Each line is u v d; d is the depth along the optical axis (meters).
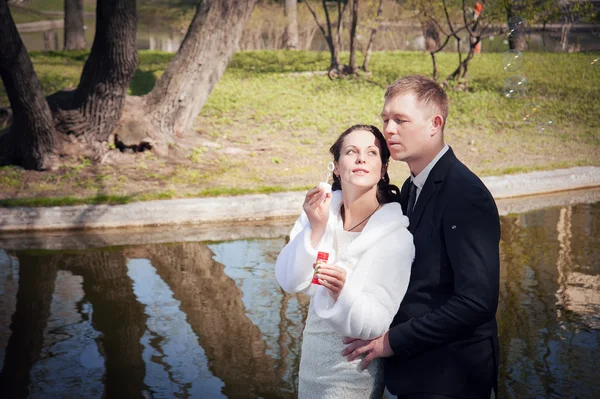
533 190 9.24
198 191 8.76
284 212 8.20
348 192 2.50
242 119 13.39
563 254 6.64
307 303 5.51
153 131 10.61
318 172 10.05
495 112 14.12
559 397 3.86
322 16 24.06
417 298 2.40
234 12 11.05
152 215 7.83
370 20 16.97
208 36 10.95
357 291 2.28
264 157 10.89
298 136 12.39
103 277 6.10
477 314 2.25
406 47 22.86
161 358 4.46
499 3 14.84
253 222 8.04
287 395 3.95
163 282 5.98
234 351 4.58
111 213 7.76
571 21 17.98
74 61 19.23
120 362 4.40
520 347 4.57
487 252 2.29
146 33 30.55
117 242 7.21
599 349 4.51
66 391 4.00
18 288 5.80
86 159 10.04
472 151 11.49
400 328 2.34
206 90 11.31
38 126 9.56
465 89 15.65
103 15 9.63
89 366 4.35
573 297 5.50
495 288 2.28
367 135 2.45
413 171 2.53
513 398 3.85
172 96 10.90
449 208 2.35
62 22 40.84
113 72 9.95
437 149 2.46
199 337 4.82
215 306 5.43
